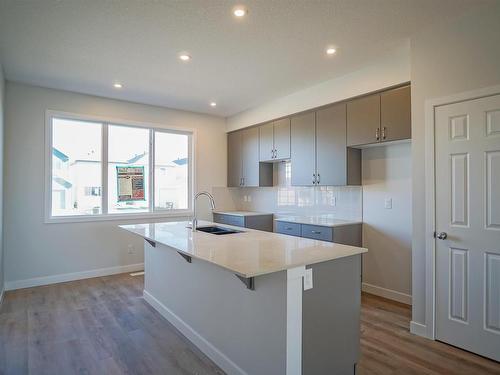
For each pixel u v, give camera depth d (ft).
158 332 9.16
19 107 12.84
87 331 9.17
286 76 12.00
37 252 13.26
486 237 7.60
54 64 10.85
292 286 5.74
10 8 7.46
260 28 8.43
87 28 8.43
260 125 16.40
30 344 8.39
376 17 7.94
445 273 8.30
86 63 10.78
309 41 9.18
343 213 13.57
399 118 10.43
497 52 7.36
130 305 11.16
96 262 14.65
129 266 15.49
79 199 14.44
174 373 7.18
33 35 8.79
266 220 16.83
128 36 8.86
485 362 7.43
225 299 7.32
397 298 11.64
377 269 12.31
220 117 18.67
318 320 6.24
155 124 16.28
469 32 7.79
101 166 14.97
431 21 8.16
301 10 7.61
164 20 8.02
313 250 6.90
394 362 7.45
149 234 9.29
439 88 8.36
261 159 16.30
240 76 11.98
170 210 16.99
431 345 8.23
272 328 6.00
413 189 8.96
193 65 10.94
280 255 6.40
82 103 14.24
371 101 11.27
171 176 17.15
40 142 13.29
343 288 6.72
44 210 13.39
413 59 8.87
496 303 7.45
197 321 8.41
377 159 12.34
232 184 18.39
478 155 7.72
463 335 7.98
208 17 7.89
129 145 15.78
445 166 8.28
